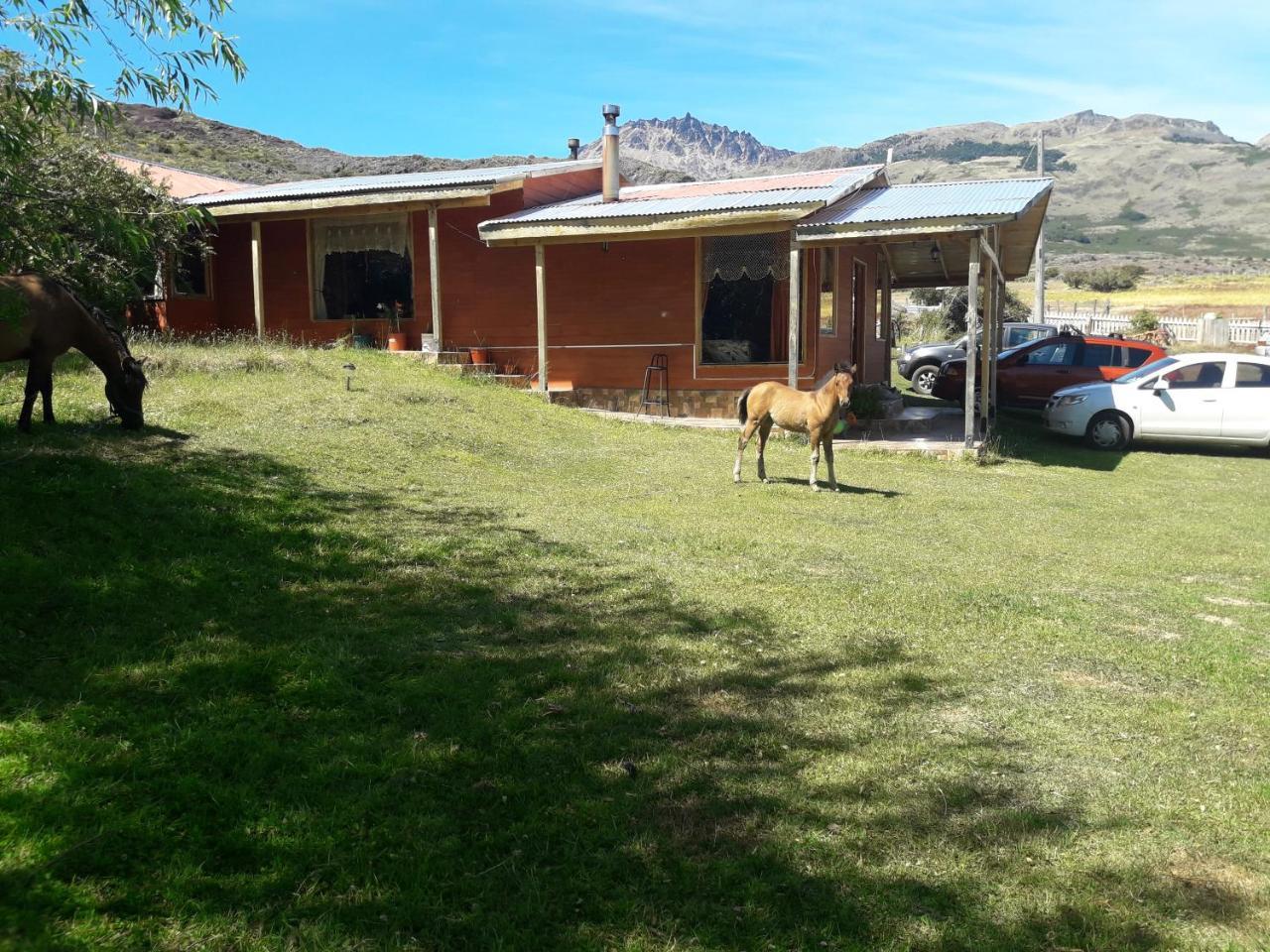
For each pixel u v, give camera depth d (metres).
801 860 3.29
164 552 5.89
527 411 14.16
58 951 2.57
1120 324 39.44
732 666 5.11
